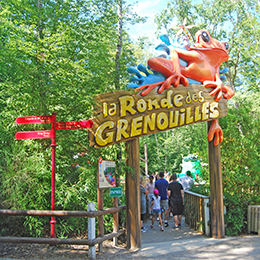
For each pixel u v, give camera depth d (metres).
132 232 6.04
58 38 6.21
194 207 8.46
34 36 6.41
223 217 7.16
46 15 7.04
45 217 6.45
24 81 6.36
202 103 7.27
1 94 6.62
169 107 6.70
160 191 9.06
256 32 16.22
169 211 10.46
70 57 6.65
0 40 6.41
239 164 8.16
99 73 6.40
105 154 6.73
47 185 6.44
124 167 6.23
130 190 6.16
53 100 6.50
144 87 6.43
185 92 6.99
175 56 6.90
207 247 6.05
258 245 6.08
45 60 6.19
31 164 6.33
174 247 6.09
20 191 6.29
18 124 6.57
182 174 14.98
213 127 7.46
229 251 5.68
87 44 6.51
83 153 6.80
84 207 6.66
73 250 5.64
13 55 6.16
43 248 5.61
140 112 6.31
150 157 32.12
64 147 6.59
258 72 17.58
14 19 6.75
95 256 5.25
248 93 18.52
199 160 9.25
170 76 6.68
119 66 7.48
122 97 6.10
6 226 6.38
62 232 6.41
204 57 7.34
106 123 5.89
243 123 8.84
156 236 7.63
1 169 6.28
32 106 6.51
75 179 6.93
